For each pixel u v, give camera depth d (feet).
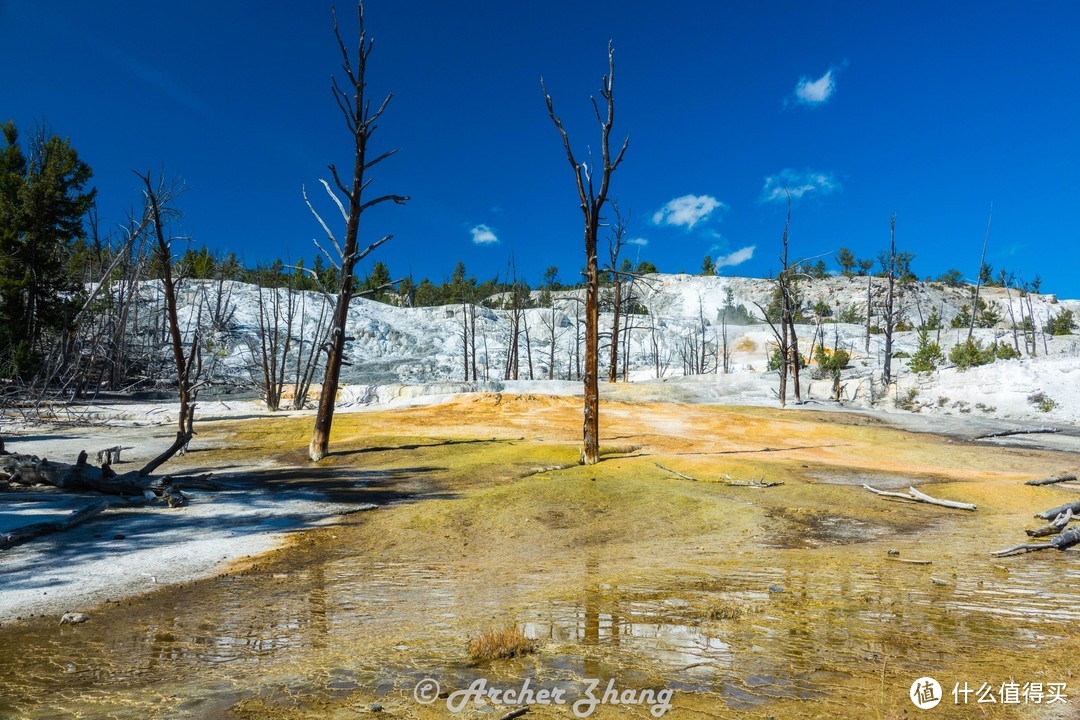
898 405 143.33
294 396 153.89
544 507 46.03
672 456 71.61
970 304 443.32
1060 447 93.25
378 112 73.15
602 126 63.82
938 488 54.34
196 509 45.68
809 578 29.01
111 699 16.55
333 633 21.97
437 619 23.47
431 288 412.57
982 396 135.33
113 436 90.63
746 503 48.03
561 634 21.29
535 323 303.89
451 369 238.27
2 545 33.73
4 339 133.28
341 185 71.61
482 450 75.41
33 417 104.37
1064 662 17.89
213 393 171.83
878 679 16.80
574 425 105.50
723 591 26.73
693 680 17.01
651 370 272.10
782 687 16.37
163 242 71.36
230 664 19.08
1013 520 44.73
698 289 505.66
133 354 174.50
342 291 73.77
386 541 38.45
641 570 31.17
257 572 31.37
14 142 161.68
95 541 36.11
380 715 15.26
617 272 67.82
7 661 19.49
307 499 50.37
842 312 381.81
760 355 286.25
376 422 105.09
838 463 71.56
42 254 158.71
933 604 24.40
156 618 23.97
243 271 276.41
